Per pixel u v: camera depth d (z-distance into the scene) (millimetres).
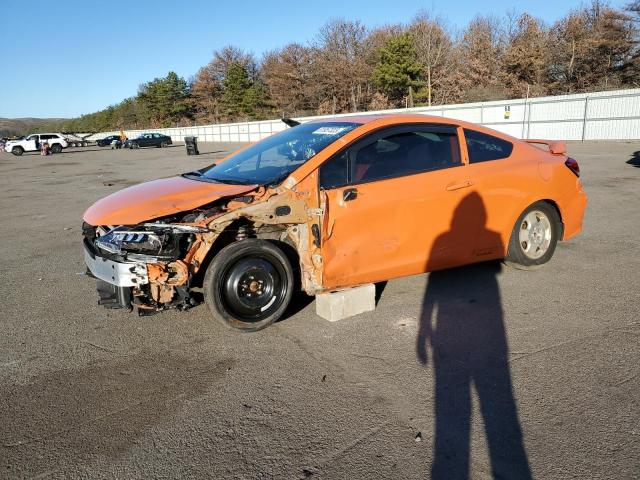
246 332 3986
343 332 4008
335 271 4074
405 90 51438
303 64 62875
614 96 26109
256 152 4855
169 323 4352
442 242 4516
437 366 3436
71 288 5457
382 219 4180
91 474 2498
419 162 4414
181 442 2725
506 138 5043
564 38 44969
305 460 2547
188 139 32531
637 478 2340
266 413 2963
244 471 2482
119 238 3789
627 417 2799
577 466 2434
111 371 3537
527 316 4199
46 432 2852
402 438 2689
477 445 2611
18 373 3553
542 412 2875
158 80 89875
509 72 47438
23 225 9461
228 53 80500
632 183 11422
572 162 5359
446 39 53969
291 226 4105
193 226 3672
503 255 4996
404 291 4855
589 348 3604
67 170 23156
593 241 6453
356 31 59750
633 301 4434
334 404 3029
